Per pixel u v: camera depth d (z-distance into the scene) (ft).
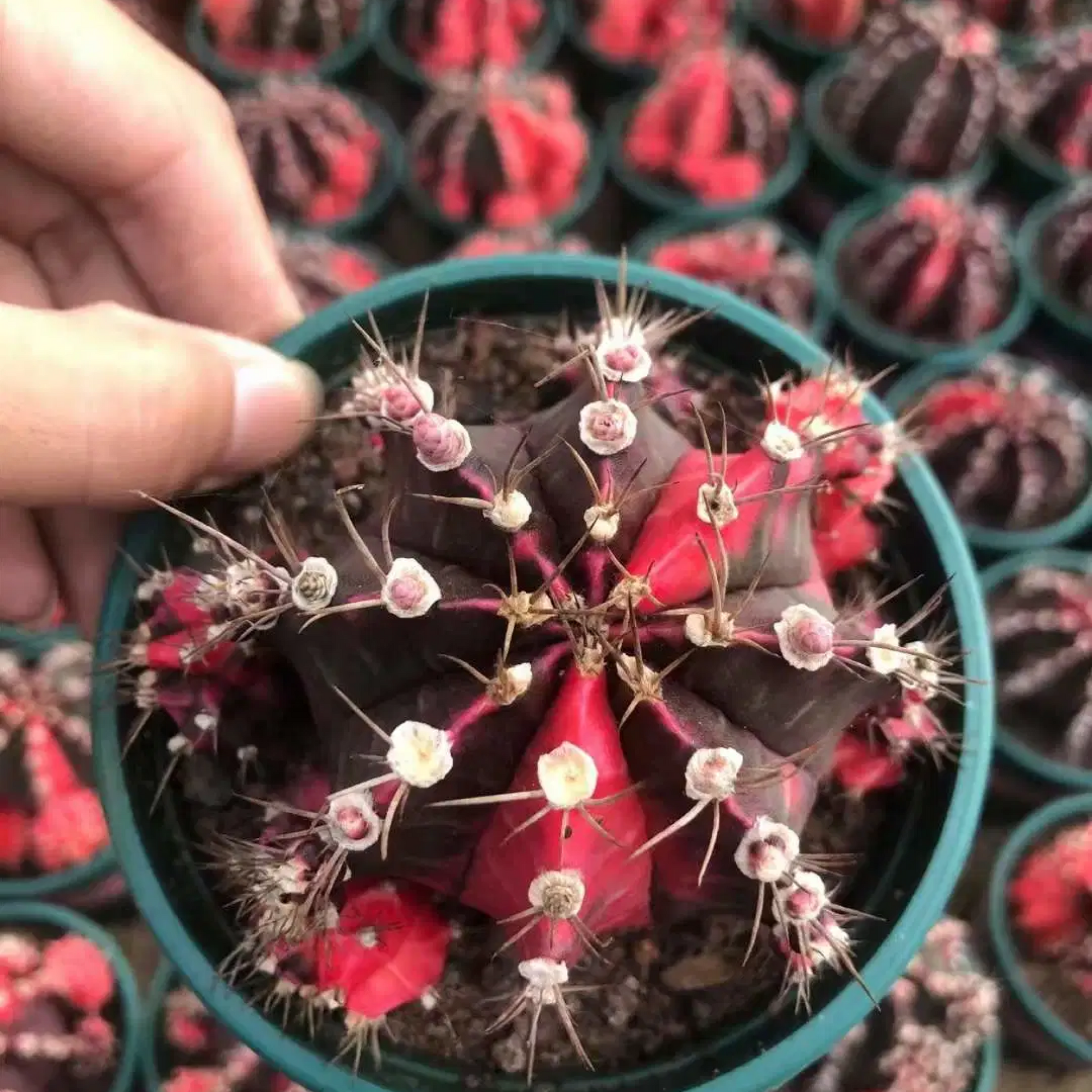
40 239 1.09
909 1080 1.14
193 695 0.85
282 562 0.87
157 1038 1.22
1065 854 1.24
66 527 1.03
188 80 1.04
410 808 0.69
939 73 1.55
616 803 0.69
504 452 0.78
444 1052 0.85
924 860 0.87
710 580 0.71
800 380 0.97
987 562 1.48
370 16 1.71
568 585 0.71
